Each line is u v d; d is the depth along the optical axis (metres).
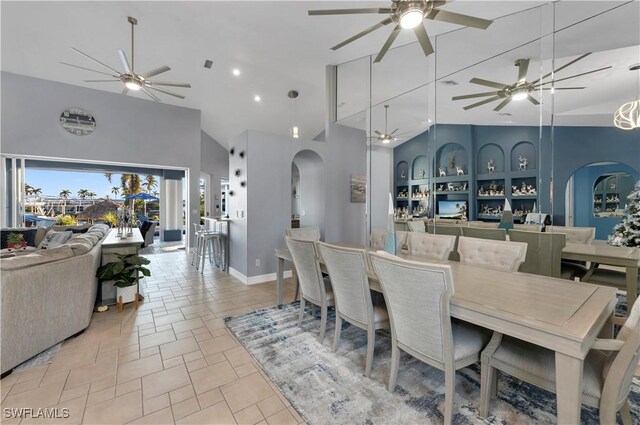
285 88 6.05
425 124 3.61
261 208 4.29
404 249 2.99
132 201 8.73
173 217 8.99
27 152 5.24
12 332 1.93
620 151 2.39
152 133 6.45
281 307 3.19
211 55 4.66
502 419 1.50
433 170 3.55
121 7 3.46
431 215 3.56
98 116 5.85
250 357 2.15
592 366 1.29
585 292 1.56
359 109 4.30
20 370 1.96
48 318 2.19
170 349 2.27
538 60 2.78
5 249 3.96
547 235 2.63
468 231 3.21
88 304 2.58
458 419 1.50
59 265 2.27
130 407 1.62
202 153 8.49
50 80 5.41
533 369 1.32
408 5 2.05
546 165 2.74
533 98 2.81
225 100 6.59
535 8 2.74
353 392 1.74
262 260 4.30
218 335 2.51
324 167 4.82
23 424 1.49
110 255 3.38
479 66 3.16
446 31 3.31
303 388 1.78
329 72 4.54
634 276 2.17
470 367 2.00
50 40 4.27
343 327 2.67
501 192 3.03
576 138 2.59
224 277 4.54
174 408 1.62
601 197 2.46
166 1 3.23
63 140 5.52
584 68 2.54
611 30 2.41
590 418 1.50
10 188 5.20
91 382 1.84
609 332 1.55
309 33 3.51
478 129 3.19
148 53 4.61
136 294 3.21
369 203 4.12
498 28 2.98
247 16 3.27
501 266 2.23
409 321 1.56
